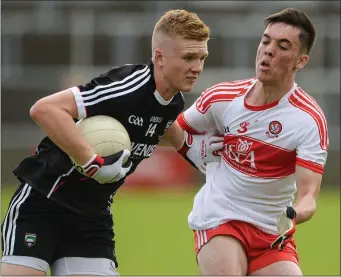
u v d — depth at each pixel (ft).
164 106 69.87
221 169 75.25
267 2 303.68
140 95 68.44
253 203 73.61
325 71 299.58
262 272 73.00
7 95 291.38
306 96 73.46
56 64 295.69
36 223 70.69
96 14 296.51
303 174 70.90
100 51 296.30
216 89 75.00
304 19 70.95
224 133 74.90
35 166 71.10
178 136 77.77
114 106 67.92
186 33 66.85
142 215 211.82
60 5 298.56
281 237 64.75
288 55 70.64
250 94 73.51
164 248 161.48
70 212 71.31
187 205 233.76
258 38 299.99
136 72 69.05
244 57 299.58
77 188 70.59
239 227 73.15
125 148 67.92
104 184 70.95
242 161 73.46
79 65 296.10
